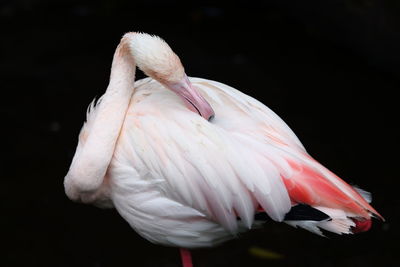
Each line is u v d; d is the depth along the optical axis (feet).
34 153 29.09
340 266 22.35
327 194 16.21
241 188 16.30
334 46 36.14
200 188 16.48
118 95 17.69
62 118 31.48
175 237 17.90
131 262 23.31
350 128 29.96
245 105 17.35
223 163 16.24
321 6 35.29
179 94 17.06
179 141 16.53
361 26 33.09
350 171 27.12
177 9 41.47
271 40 37.55
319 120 30.55
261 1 40.11
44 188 27.04
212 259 23.15
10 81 34.22
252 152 16.34
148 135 16.98
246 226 17.04
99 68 35.42
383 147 28.66
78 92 33.40
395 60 32.07
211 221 17.28
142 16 40.73
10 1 41.34
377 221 24.35
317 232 16.44
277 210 16.14
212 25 39.42
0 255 23.53
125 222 25.45
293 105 31.71
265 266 22.61
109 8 41.42
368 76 33.81
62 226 25.08
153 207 17.39
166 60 16.71
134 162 17.20
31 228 24.94
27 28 39.45
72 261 23.38
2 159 28.60
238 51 36.55
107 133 17.35
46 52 36.91
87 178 17.38
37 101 32.73
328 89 32.91
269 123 17.34
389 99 31.91
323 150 28.50
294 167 16.33
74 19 40.50
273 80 33.78
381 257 22.67
